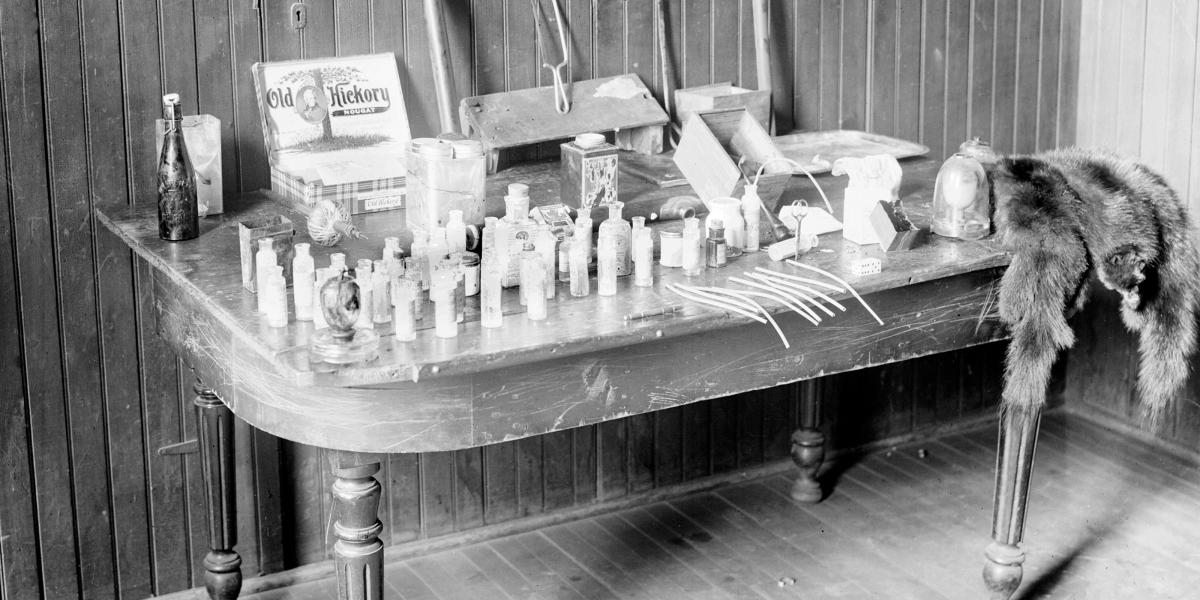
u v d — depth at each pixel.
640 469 3.60
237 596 3.03
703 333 2.39
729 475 3.74
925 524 3.49
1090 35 3.95
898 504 3.60
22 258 2.79
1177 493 3.65
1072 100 4.03
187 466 3.05
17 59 2.70
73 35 2.74
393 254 2.37
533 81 3.22
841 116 3.65
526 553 3.34
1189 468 3.79
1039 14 3.89
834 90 3.62
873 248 2.71
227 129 2.92
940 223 2.79
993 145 3.93
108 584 3.03
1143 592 3.15
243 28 2.89
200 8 2.84
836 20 3.57
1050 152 2.94
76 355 2.89
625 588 3.17
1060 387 4.21
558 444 3.46
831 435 3.87
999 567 2.93
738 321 2.33
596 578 3.21
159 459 3.02
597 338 2.20
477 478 3.38
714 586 3.18
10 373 2.83
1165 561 3.29
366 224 2.73
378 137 3.02
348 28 2.99
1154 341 2.88
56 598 2.98
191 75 2.86
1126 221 2.74
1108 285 2.76
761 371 2.49
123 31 2.78
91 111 2.79
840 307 2.41
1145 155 3.85
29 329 2.83
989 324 2.76
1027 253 2.66
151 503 3.04
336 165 2.92
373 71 3.02
